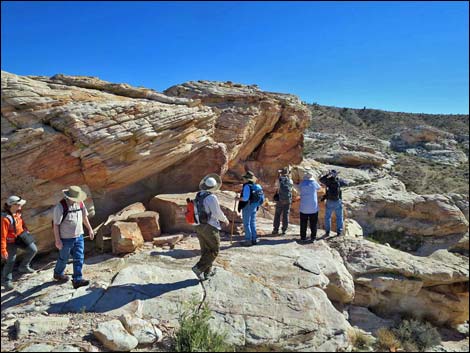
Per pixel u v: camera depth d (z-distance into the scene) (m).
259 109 15.97
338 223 10.86
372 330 8.80
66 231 6.30
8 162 7.62
